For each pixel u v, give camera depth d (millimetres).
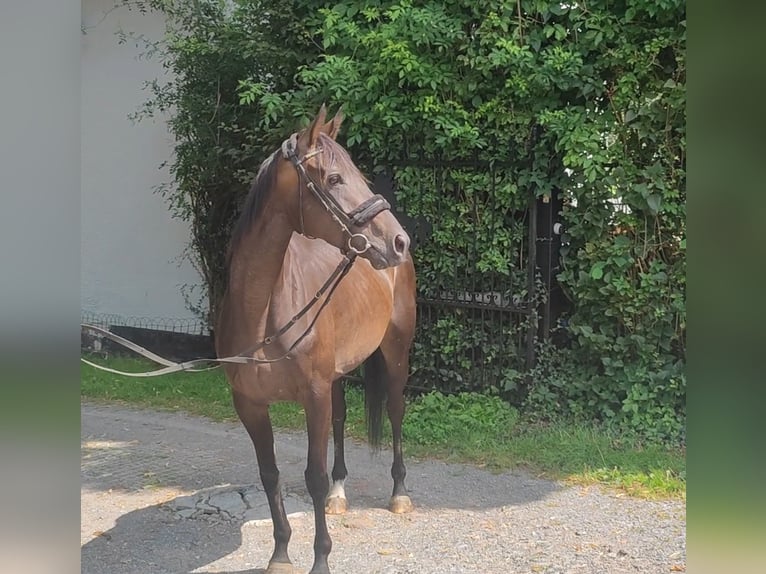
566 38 6621
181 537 4578
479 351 7094
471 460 5938
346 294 4055
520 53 6422
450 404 6852
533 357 6750
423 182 7234
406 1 6812
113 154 10312
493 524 4746
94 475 5785
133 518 4891
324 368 3691
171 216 10008
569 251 6727
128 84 10148
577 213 6504
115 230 10391
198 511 4930
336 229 3334
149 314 10242
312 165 3346
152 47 9922
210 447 6484
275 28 7938
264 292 3490
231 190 8852
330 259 4031
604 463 5719
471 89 6836
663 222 6348
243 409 3770
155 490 5430
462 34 6766
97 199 10453
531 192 6688
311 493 3715
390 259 3316
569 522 4770
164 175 10016
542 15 6605
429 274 7250
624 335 6547
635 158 6434
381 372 5039
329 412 3734
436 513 4934
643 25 6320
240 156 8352
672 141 6281
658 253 6414
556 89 6656
